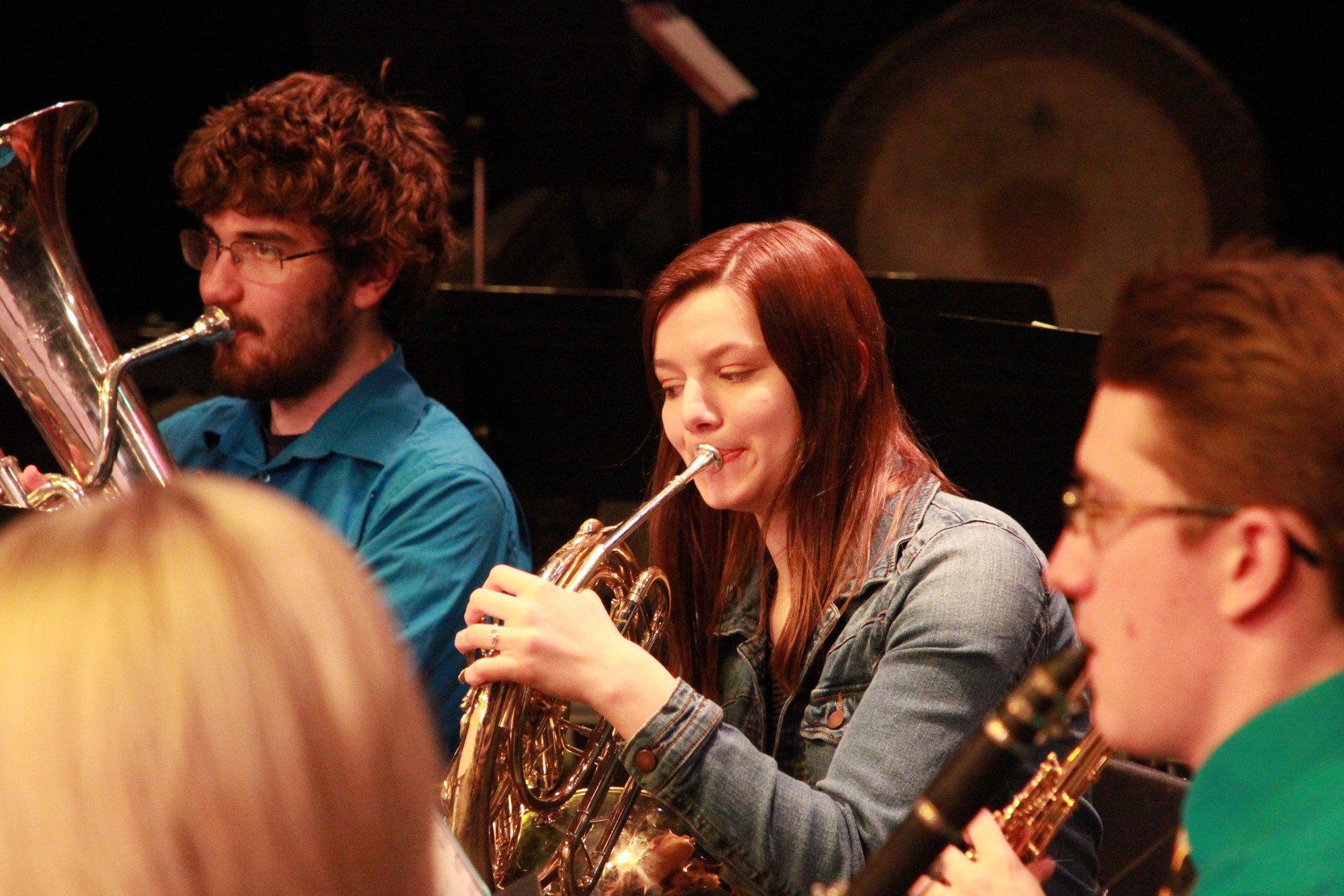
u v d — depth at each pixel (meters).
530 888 4.65
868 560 5.91
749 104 20.19
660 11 16.20
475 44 13.84
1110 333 3.34
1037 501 8.97
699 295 5.87
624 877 5.77
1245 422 3.04
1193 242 15.91
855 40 19.88
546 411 11.08
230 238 7.71
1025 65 16.16
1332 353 3.02
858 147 16.72
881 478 5.99
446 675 7.58
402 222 8.02
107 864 1.95
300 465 7.92
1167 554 3.16
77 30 18.42
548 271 17.55
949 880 4.01
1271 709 3.09
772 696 6.30
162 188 18.95
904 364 9.68
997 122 16.33
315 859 2.05
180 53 18.72
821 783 5.49
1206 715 3.21
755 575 6.41
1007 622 5.54
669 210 19.41
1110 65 15.91
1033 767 5.88
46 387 7.27
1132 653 3.24
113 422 7.04
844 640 5.87
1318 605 3.05
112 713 1.96
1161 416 3.16
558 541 13.48
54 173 7.16
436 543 7.56
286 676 2.05
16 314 7.15
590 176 14.54
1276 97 18.97
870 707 5.52
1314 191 19.14
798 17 19.92
